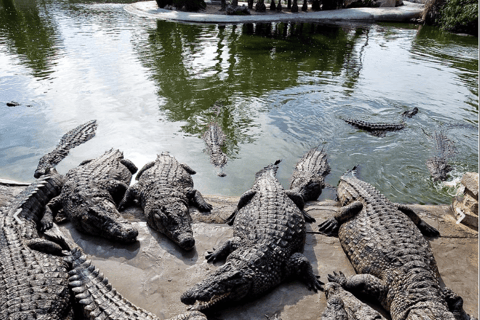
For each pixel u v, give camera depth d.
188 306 4.54
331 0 32.31
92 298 4.19
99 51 17.52
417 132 10.62
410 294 4.37
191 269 5.25
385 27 26.48
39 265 4.73
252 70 15.52
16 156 8.70
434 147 9.79
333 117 11.46
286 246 5.20
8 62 15.33
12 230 5.47
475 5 23.89
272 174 7.73
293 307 4.66
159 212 5.98
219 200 7.21
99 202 6.23
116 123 10.47
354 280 4.88
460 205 6.65
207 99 12.39
